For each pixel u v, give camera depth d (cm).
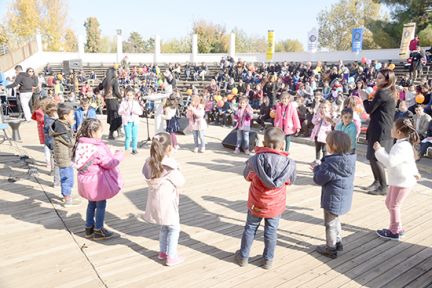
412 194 577
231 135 883
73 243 394
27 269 342
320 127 704
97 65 3216
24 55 2850
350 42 4778
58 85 2014
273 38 2684
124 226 438
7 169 673
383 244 404
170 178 336
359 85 1377
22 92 1137
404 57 2091
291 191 577
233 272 343
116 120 949
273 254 347
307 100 1429
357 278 337
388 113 521
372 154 543
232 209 500
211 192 568
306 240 410
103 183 380
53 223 445
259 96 1428
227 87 1889
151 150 338
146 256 369
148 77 2403
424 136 827
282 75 1853
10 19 4072
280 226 445
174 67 2703
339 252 384
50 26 4481
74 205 502
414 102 1056
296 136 1069
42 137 661
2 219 454
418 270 352
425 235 427
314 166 372
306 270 348
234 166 728
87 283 321
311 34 2659
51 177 627
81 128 387
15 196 534
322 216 478
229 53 3158
